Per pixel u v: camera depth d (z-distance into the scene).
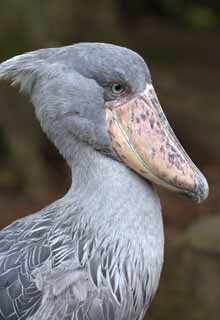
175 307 15.41
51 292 9.10
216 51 37.44
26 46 23.17
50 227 9.58
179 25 41.38
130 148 9.42
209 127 27.86
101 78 9.38
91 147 9.57
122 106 9.46
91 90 9.41
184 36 39.38
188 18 42.25
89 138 9.50
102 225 9.31
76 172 9.69
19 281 9.20
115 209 9.33
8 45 23.08
